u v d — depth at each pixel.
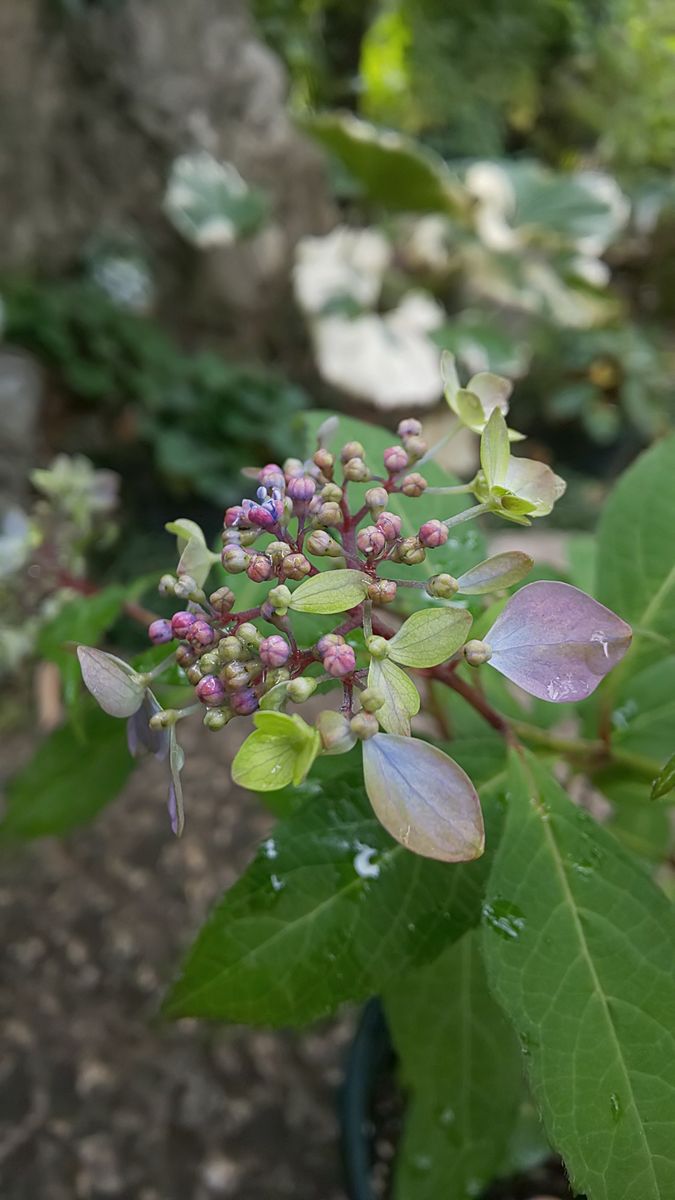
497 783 0.13
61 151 0.76
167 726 0.10
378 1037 0.23
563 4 1.11
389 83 1.08
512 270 0.90
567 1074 0.10
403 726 0.09
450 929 0.13
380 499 0.11
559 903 0.11
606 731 0.15
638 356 0.90
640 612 0.15
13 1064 0.32
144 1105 0.31
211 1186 0.29
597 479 0.89
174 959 0.35
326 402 0.88
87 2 0.73
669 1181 0.10
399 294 0.92
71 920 0.36
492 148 1.16
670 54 1.19
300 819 0.13
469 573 0.10
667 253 1.13
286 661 0.10
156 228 0.81
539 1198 0.20
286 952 0.13
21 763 0.42
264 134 0.85
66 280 0.78
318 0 1.04
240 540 0.11
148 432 0.70
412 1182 0.18
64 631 0.18
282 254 0.87
